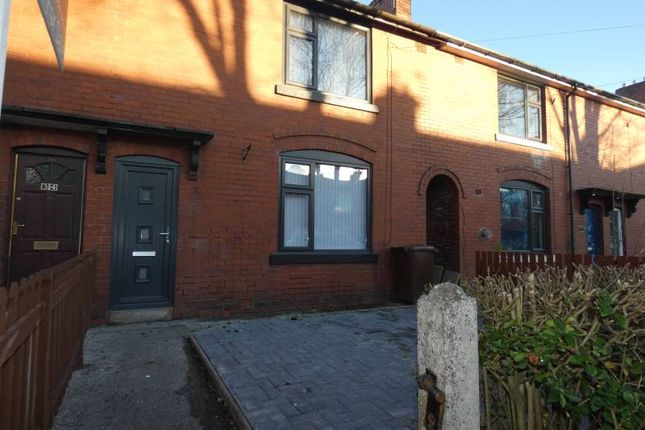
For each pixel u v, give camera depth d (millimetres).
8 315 1793
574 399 1796
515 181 10133
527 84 10680
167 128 5797
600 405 1803
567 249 10688
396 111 8273
